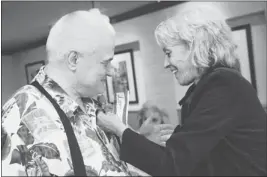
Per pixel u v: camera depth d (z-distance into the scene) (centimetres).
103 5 287
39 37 350
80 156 73
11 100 76
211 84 78
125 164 90
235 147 78
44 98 77
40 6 263
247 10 243
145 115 314
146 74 323
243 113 77
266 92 242
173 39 83
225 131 75
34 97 75
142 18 314
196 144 74
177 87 300
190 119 78
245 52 248
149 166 80
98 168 77
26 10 267
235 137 78
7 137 70
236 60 87
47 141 71
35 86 80
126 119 98
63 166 71
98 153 79
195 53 81
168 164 76
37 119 72
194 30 81
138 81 331
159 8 296
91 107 93
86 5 278
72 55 78
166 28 85
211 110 76
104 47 81
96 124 90
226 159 79
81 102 88
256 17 239
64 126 74
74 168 71
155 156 80
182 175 73
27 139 70
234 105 77
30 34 335
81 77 81
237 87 77
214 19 83
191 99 83
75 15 80
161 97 314
